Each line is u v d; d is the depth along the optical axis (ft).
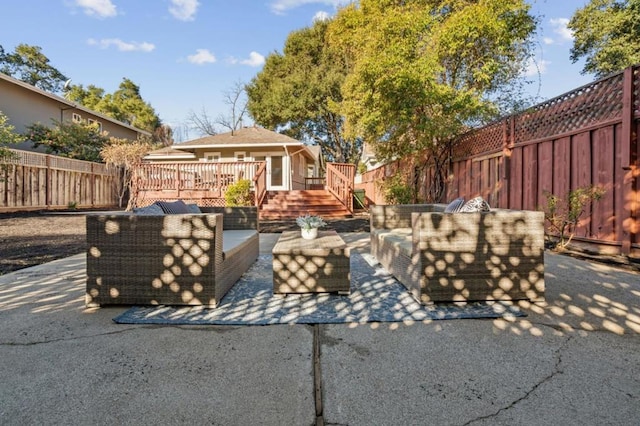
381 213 16.25
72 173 42.52
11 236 22.29
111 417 4.74
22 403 5.02
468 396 5.20
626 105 14.05
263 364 6.20
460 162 27.40
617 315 8.48
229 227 15.71
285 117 67.92
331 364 6.19
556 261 14.29
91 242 9.18
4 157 31.04
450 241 9.23
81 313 8.79
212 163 36.94
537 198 19.26
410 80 21.34
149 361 6.31
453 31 21.31
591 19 40.14
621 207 14.53
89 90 93.71
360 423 4.63
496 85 23.68
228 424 4.62
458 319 8.30
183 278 9.16
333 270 10.28
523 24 21.89
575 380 5.62
